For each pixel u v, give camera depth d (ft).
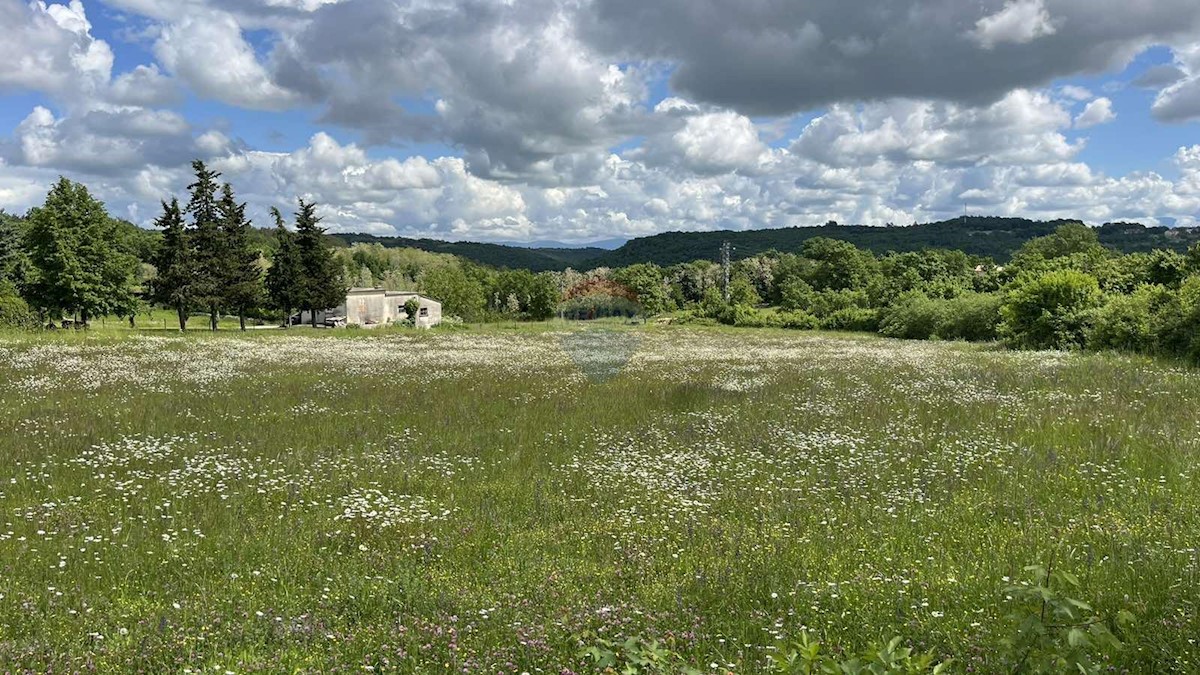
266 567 23.93
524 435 47.44
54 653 16.83
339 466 38.68
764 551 25.09
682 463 39.60
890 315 185.37
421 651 17.28
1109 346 102.42
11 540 25.95
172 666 16.60
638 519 29.55
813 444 43.80
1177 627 17.43
